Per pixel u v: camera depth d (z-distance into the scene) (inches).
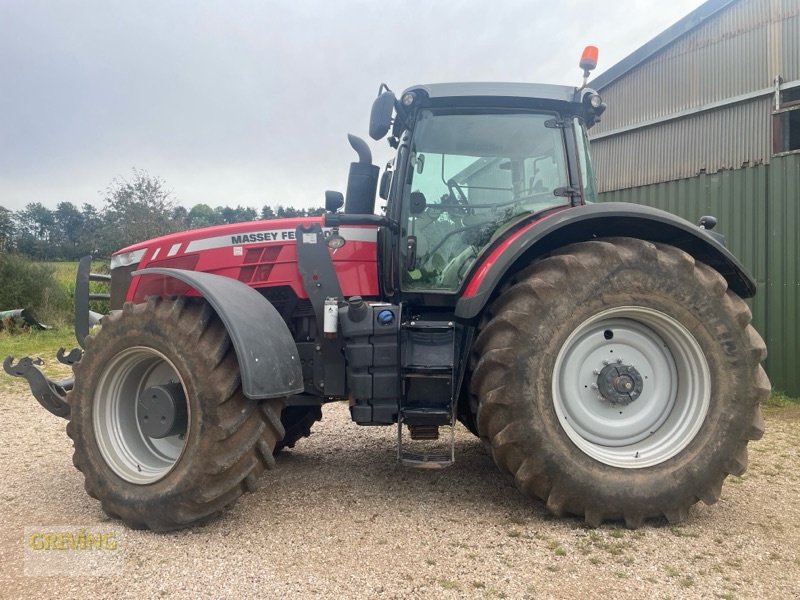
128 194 695.1
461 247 141.9
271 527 119.1
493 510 127.7
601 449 123.1
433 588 94.3
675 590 94.1
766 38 302.2
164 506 115.0
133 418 129.7
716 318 120.3
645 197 298.5
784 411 229.5
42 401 142.9
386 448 182.4
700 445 119.5
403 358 126.4
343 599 91.1
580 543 110.7
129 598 91.9
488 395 116.8
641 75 357.4
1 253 562.3
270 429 120.3
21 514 128.2
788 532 116.3
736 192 265.6
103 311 467.5
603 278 118.3
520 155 143.3
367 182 146.1
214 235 148.9
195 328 117.3
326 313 132.4
